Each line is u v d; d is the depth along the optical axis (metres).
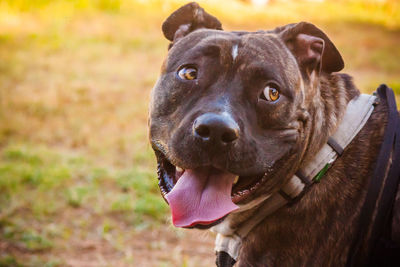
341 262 2.59
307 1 24.70
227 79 2.61
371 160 2.68
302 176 2.64
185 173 2.65
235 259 2.80
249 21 18.53
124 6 18.12
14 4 16.73
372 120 2.77
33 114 9.33
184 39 2.81
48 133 8.52
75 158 7.42
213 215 2.52
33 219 5.75
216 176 2.63
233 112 2.50
